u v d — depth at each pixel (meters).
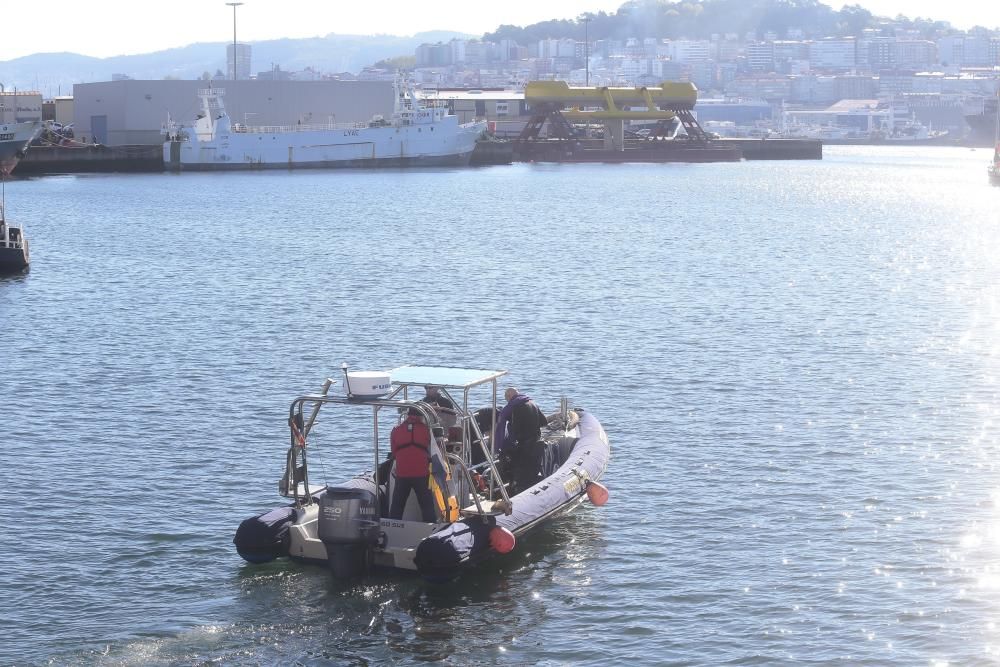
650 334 43.06
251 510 22.95
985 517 22.38
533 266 65.50
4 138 157.62
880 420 30.03
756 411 31.06
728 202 128.50
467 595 19.03
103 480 24.75
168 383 34.56
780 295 54.19
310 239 83.50
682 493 24.02
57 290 55.78
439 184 158.38
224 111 183.38
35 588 19.14
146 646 17.23
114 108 196.38
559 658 17.00
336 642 17.47
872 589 19.11
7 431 28.80
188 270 64.19
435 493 19.61
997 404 31.72
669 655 17.00
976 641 17.20
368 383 19.92
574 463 22.56
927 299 53.12
